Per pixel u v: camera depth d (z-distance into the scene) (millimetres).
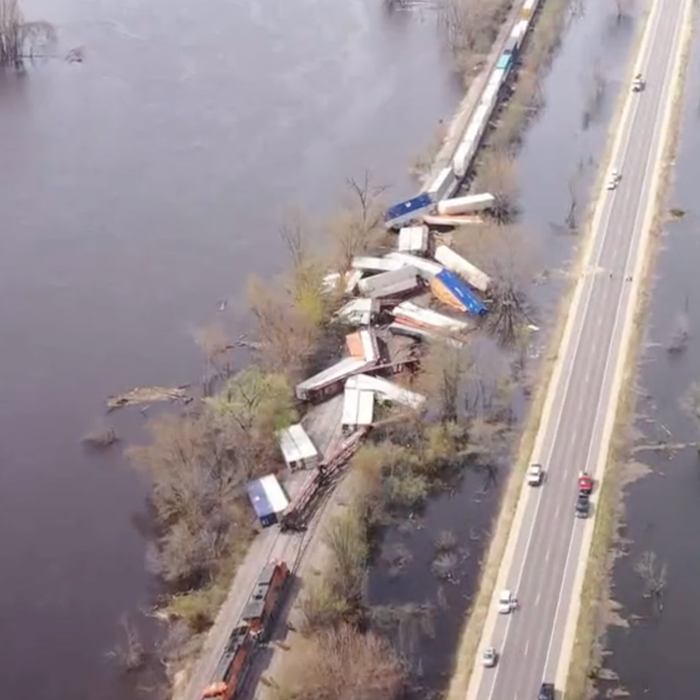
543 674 145125
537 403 193375
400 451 181000
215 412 188875
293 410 191875
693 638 150375
